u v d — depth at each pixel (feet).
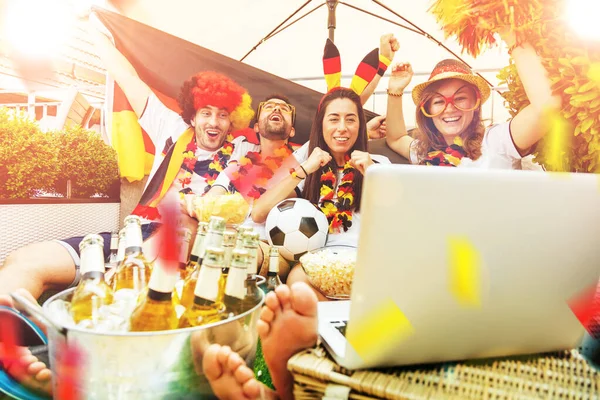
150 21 6.96
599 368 1.92
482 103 6.56
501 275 1.67
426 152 6.72
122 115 6.81
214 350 1.83
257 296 2.55
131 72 6.79
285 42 6.97
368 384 1.67
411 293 1.63
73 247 4.55
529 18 4.42
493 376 1.81
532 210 1.63
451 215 1.57
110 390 1.70
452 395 1.63
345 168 6.71
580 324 1.90
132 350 1.68
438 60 6.91
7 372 2.11
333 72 6.59
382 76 6.72
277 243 5.66
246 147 6.86
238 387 1.82
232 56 7.16
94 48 6.81
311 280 3.78
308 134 6.88
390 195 1.53
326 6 6.60
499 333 1.83
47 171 5.25
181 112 6.82
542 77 4.65
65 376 1.73
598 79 3.96
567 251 1.73
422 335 1.72
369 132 6.90
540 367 1.91
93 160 6.12
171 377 1.75
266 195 6.76
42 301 4.20
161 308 2.01
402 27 6.59
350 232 6.61
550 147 4.86
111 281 2.77
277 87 6.85
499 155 6.24
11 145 4.81
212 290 2.05
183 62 6.79
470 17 4.42
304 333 1.93
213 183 6.82
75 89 7.16
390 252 1.58
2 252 4.66
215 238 2.26
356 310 1.68
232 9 6.79
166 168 6.83
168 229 2.62
